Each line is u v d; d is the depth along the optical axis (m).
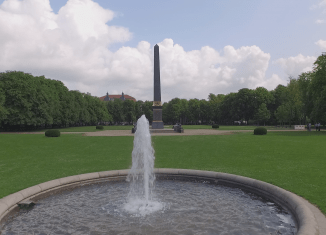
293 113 62.56
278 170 11.08
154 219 6.62
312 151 16.75
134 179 10.54
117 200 8.09
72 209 7.37
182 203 7.77
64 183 9.05
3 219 6.55
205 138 28.53
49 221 6.56
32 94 52.19
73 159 14.90
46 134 32.41
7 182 9.57
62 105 69.94
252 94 81.38
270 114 78.38
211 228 6.05
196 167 12.01
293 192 7.74
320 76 38.94
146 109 117.19
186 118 118.75
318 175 10.02
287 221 6.38
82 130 54.22
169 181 10.19
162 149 18.86
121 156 15.88
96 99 101.06
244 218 6.61
